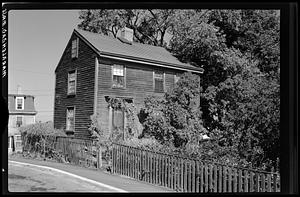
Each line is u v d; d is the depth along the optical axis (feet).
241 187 29.58
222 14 97.04
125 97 69.56
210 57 88.22
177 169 35.22
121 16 114.52
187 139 67.00
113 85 68.49
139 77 72.59
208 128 78.74
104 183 34.71
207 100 80.84
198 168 33.17
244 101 53.47
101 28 114.01
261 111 43.19
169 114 67.97
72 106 72.38
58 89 78.18
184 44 89.35
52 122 72.33
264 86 45.39
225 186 30.63
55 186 32.78
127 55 69.31
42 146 62.28
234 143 45.16
